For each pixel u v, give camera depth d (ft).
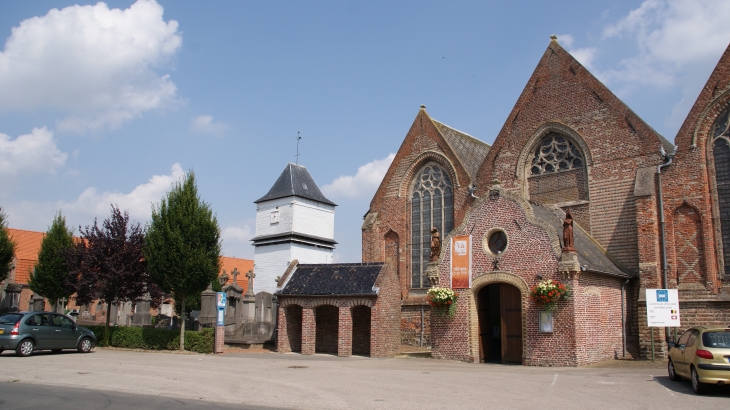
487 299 90.89
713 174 89.45
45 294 134.31
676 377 58.85
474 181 119.03
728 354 48.67
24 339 80.43
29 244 203.62
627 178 97.35
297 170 189.88
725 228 87.51
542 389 52.90
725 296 85.05
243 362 79.36
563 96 108.06
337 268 103.04
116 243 104.99
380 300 94.79
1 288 182.91
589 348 78.74
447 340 87.66
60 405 41.86
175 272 97.30
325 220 191.01
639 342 88.79
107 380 56.44
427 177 127.34
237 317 117.08
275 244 181.16
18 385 52.34
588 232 100.37
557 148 108.06
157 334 101.65
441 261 90.48
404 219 128.26
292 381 57.62
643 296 89.51
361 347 102.06
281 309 102.37
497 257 84.69
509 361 83.05
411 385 55.31
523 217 83.20
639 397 48.37
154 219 101.71
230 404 44.01
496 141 116.26
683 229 90.33
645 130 96.58
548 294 76.89
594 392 51.13
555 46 111.24
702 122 91.15
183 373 63.26
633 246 94.79
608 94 102.01
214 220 103.40
